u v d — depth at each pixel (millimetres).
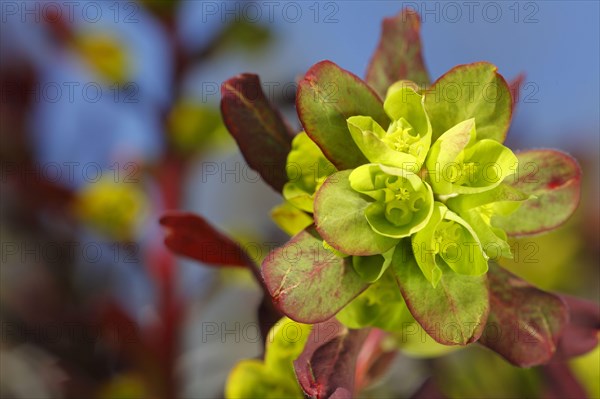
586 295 336
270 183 246
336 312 226
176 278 369
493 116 232
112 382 365
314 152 239
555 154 244
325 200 226
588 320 260
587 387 287
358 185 227
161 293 367
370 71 252
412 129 232
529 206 244
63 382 364
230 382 255
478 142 230
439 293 229
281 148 247
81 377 365
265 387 255
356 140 228
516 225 244
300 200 238
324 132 232
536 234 244
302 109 232
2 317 370
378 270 228
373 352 262
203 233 255
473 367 291
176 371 365
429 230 227
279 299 224
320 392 229
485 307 229
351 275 228
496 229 235
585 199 345
